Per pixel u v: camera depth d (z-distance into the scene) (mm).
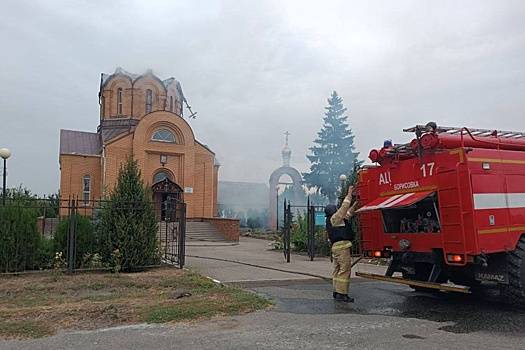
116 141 39656
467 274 8508
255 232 41250
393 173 9164
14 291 9133
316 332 6484
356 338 6195
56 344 5805
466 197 7566
